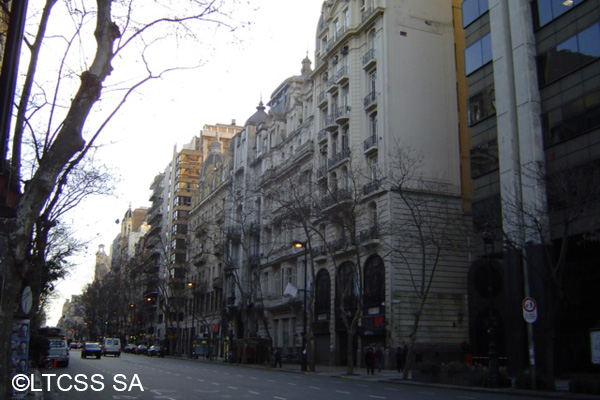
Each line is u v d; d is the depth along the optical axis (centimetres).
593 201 2262
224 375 2978
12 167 1044
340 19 4862
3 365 952
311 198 4116
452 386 2344
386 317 3794
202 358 7031
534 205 2597
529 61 3061
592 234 2583
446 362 3769
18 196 1168
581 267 2831
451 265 3991
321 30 5194
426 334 3806
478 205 3444
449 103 4312
